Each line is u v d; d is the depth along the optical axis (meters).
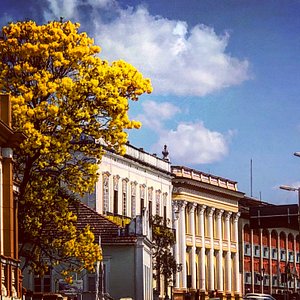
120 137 53.97
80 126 53.94
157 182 106.75
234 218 133.62
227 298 130.88
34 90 54.38
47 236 55.88
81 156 63.12
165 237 91.25
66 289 65.56
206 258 125.69
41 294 52.91
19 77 55.12
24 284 68.31
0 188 43.91
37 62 55.66
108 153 92.19
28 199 54.94
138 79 54.75
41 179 55.28
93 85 53.41
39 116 53.16
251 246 140.62
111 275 71.12
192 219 121.38
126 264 71.12
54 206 55.50
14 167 53.62
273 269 147.38
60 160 53.56
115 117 53.75
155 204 105.81
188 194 120.06
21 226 54.78
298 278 144.50
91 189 55.69
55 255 64.62
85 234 56.12
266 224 87.62
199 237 123.38
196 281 122.56
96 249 56.16
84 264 56.62
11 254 44.41
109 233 71.50
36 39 55.56
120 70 54.50
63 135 53.28
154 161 105.75
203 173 124.56
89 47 55.44
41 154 52.91
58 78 55.41
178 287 116.75
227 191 130.38
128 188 97.88
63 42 55.38
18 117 53.03
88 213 72.50
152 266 86.19
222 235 130.38
